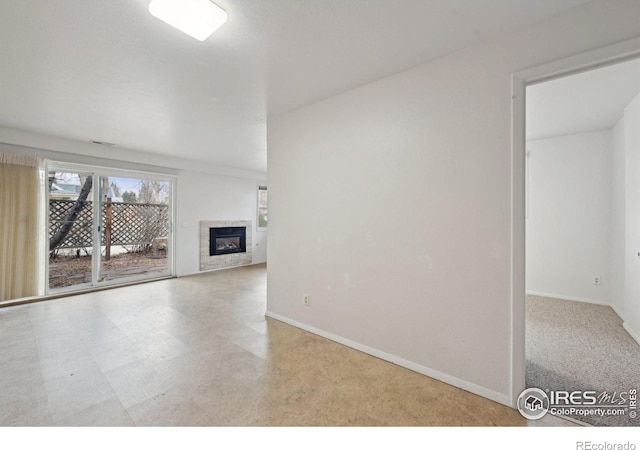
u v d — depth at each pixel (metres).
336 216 2.68
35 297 4.01
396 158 2.26
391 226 2.29
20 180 3.80
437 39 1.83
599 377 2.07
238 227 7.05
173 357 2.39
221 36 1.80
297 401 1.82
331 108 2.71
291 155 3.08
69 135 4.00
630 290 2.87
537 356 2.39
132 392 1.90
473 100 1.88
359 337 2.52
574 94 2.72
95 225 4.69
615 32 1.44
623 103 2.93
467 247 1.91
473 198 1.89
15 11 1.55
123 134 3.97
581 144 3.94
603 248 3.80
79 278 4.58
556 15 1.59
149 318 3.33
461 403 1.79
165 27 1.71
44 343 2.64
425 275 2.11
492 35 1.79
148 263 5.49
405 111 2.21
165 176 5.61
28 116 3.25
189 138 4.19
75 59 2.07
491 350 1.82
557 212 4.13
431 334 2.08
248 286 5.01
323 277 2.80
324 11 1.58
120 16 1.61
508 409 1.73
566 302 3.93
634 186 2.78
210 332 2.92
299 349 2.54
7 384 1.98
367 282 2.46
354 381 2.04
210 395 1.87
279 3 1.51
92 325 3.10
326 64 2.14
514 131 1.72
